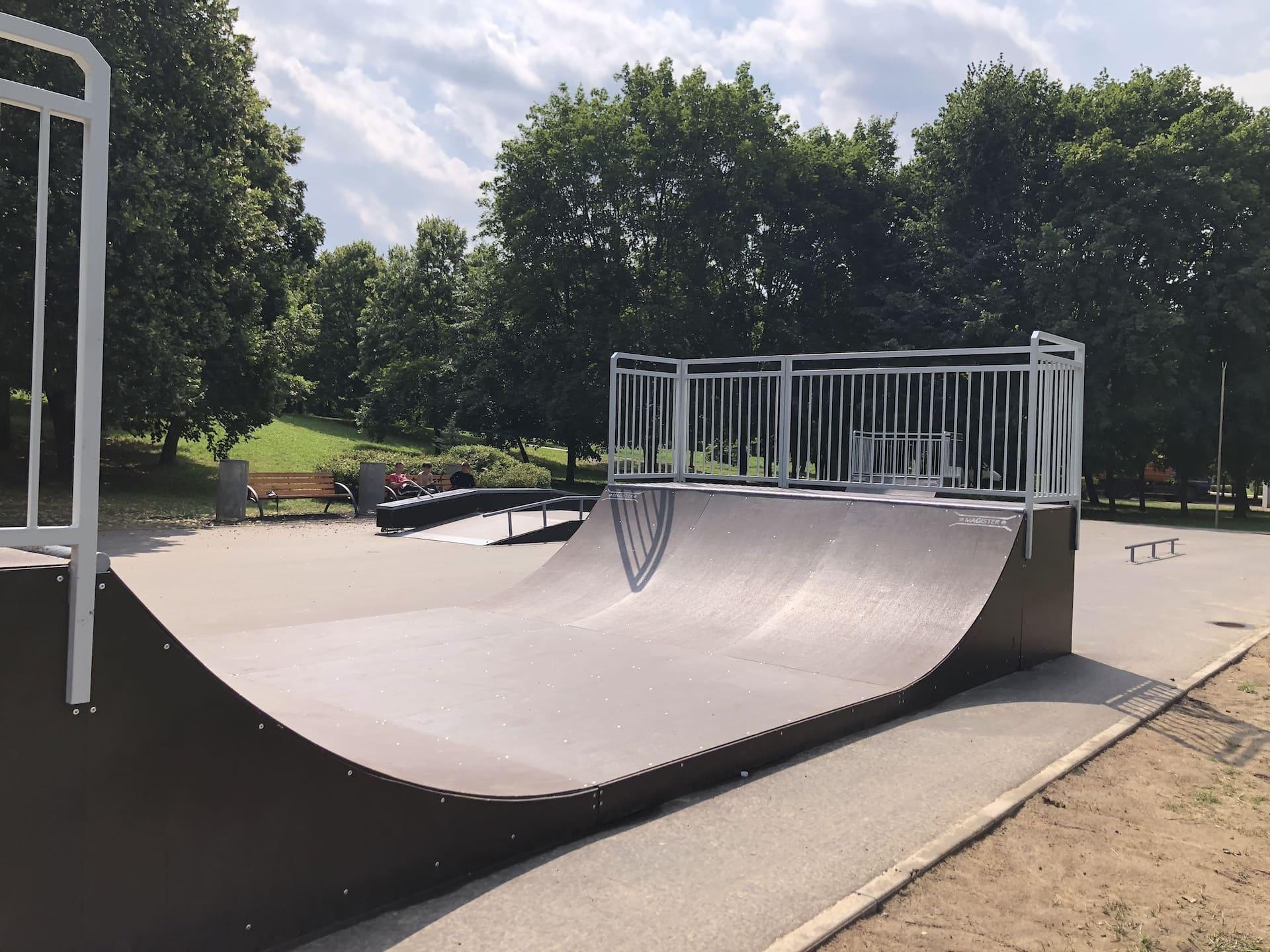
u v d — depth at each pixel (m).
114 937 2.28
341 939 2.73
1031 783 4.29
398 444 43.53
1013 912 3.10
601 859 3.38
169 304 17.39
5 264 14.62
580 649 6.21
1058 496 7.35
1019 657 6.75
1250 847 3.70
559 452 52.97
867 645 6.18
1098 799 4.19
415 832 3.01
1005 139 28.62
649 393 9.95
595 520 9.06
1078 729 5.23
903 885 3.24
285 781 2.63
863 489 8.37
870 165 31.69
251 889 2.56
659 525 8.54
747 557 7.62
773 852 3.47
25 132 15.19
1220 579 12.55
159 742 2.35
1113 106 27.33
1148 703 5.87
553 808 3.47
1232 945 2.91
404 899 2.98
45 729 2.15
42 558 2.38
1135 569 13.66
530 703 4.90
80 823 2.21
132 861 2.31
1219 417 26.70
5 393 20.75
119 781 2.28
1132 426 27.88
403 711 4.68
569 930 2.85
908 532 7.13
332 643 6.30
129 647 2.29
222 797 2.49
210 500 19.14
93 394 2.20
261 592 8.92
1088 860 3.53
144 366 16.23
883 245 31.47
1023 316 28.58
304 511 18.23
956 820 3.83
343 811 2.79
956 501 7.26
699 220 30.05
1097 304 26.69
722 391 9.72
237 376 21.03
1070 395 7.50
